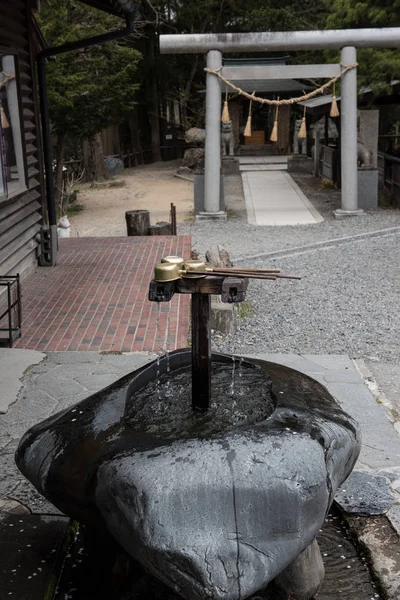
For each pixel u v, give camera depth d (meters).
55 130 19.09
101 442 2.94
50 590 3.23
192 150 28.95
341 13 17.94
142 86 32.91
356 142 15.98
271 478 2.60
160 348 6.88
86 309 8.16
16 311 7.91
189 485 2.56
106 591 3.27
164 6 29.89
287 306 9.09
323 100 20.86
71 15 18.38
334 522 3.97
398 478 4.32
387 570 3.40
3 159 8.63
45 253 10.32
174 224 13.67
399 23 17.19
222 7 29.59
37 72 11.01
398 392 6.12
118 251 11.41
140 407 3.30
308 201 18.84
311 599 3.26
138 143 33.56
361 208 16.98
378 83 16.89
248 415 3.16
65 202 21.03
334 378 6.21
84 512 2.93
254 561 2.53
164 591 3.03
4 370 6.14
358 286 10.05
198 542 2.49
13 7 9.42
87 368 6.30
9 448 4.75
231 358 3.86
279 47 15.25
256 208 18.05
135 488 2.59
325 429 2.97
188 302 8.37
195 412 3.22
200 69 33.09
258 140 35.66
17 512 3.89
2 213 8.52
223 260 8.96
